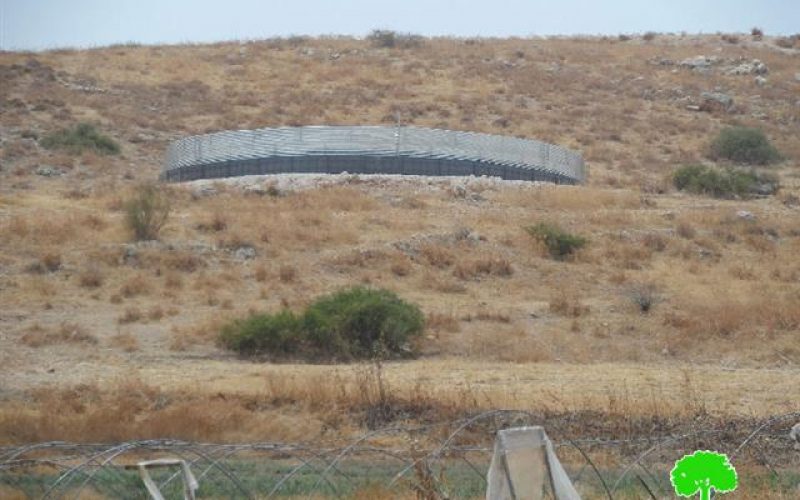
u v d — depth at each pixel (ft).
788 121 561.84
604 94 596.70
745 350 236.63
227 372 211.41
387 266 281.95
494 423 173.99
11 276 261.85
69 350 225.35
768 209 362.94
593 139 508.94
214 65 627.05
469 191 351.05
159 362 220.23
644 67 653.71
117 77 585.22
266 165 366.63
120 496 136.46
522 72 629.10
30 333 230.89
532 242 303.07
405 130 367.66
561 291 273.33
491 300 267.18
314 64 632.38
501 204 341.82
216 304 255.50
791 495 132.26
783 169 480.23
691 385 204.33
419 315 237.66
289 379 197.16
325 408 182.39
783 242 323.16
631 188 403.13
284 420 177.99
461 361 226.79
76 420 173.17
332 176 356.38
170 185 354.54
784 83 625.41
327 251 289.12
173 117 520.83
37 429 169.48
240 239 290.76
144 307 251.80
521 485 102.78
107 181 399.85
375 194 341.62
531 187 363.15
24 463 137.80
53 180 398.62
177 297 258.16
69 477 139.54
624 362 231.50
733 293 272.92
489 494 102.83
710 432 150.41
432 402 182.60
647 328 248.32
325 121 516.32
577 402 185.98
